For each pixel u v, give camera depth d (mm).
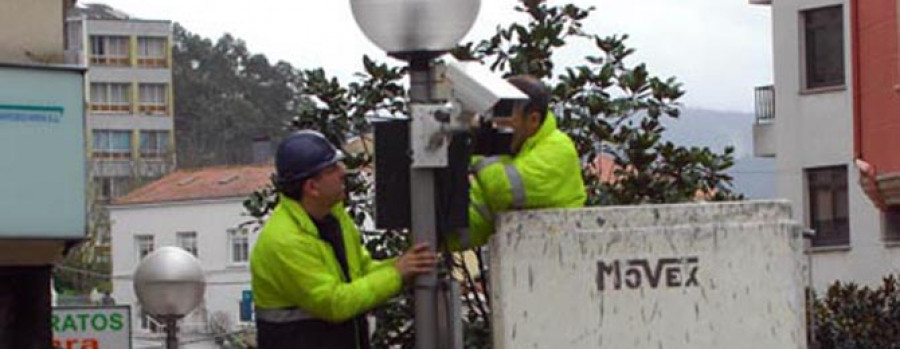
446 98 8492
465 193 8422
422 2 8469
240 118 93062
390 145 8547
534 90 8352
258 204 15281
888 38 26609
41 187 13914
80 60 15109
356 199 14547
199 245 66062
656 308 7988
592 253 7988
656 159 14766
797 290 8055
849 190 39969
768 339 8023
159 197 67000
